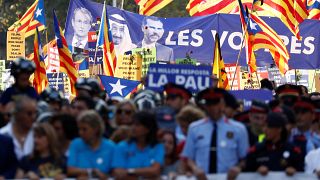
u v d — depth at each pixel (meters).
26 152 14.60
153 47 33.06
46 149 14.51
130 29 34.69
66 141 15.27
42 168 14.37
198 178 13.84
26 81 18.75
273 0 33.19
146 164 14.06
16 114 14.55
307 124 17.02
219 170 14.41
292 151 14.72
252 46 29.61
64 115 15.32
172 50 34.38
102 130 14.25
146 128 14.01
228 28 33.94
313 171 15.84
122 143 14.23
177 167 15.11
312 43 34.53
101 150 14.29
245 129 14.65
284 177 14.32
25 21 42.88
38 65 28.83
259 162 14.67
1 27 78.06
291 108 17.75
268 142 14.73
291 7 33.00
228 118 15.52
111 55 31.72
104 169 14.25
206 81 19.48
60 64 29.44
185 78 19.47
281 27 34.34
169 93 17.17
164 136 15.00
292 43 34.53
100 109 16.62
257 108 16.31
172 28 34.31
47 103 18.22
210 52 34.19
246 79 33.62
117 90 28.06
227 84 26.28
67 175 14.31
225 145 14.44
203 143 14.45
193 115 15.73
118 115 16.48
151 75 19.42
